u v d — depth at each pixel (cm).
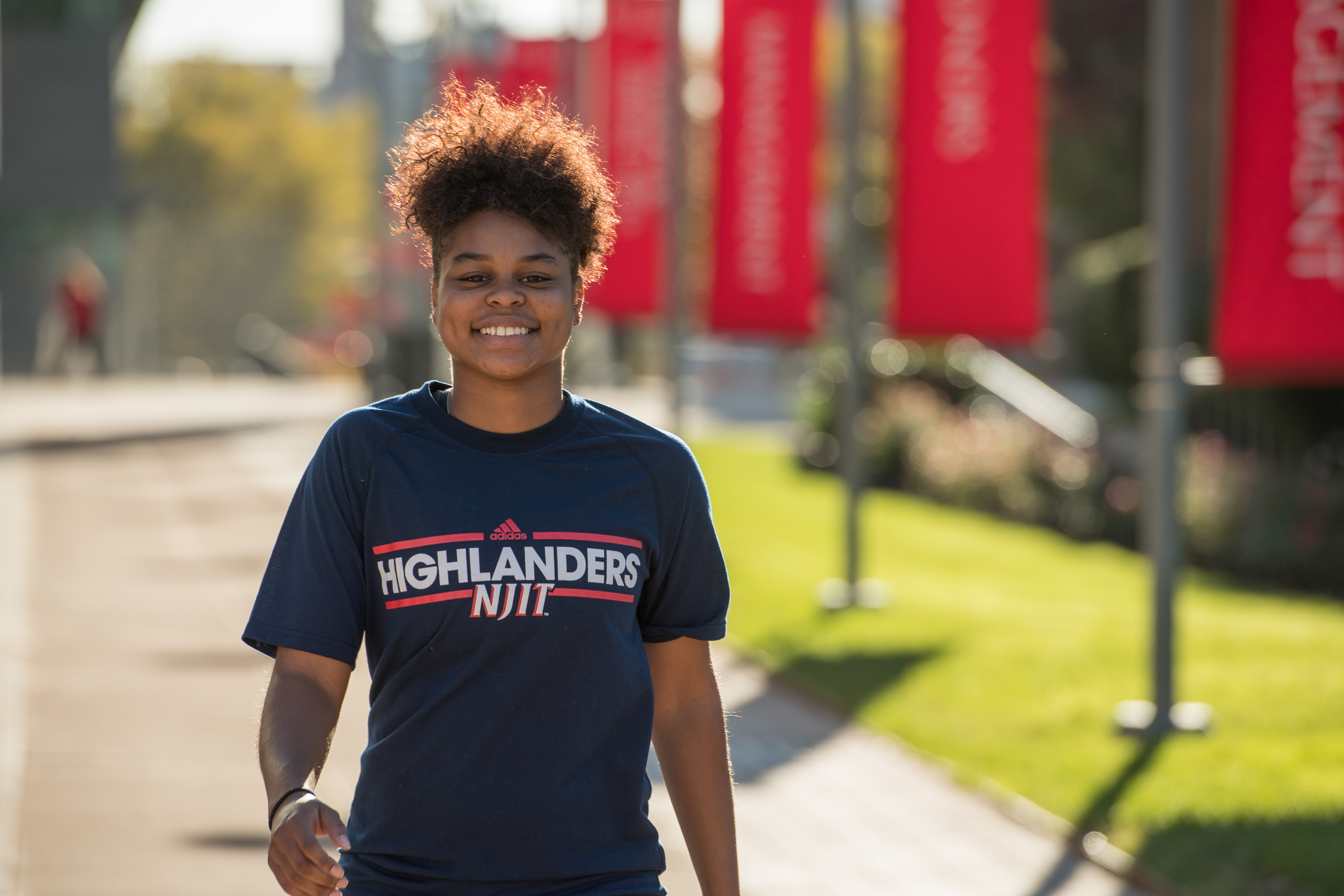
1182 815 1200
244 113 11969
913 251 2020
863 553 2903
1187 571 2922
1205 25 4353
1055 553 3117
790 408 6981
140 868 1020
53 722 1377
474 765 466
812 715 1577
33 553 2280
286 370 8838
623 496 488
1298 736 1472
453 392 495
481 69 4450
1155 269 1512
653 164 3106
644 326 7294
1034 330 2014
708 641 522
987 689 1673
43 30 6831
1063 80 4603
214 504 2866
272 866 445
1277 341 1448
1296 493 2928
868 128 5350
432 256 505
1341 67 1415
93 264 7144
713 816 524
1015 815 1229
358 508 478
